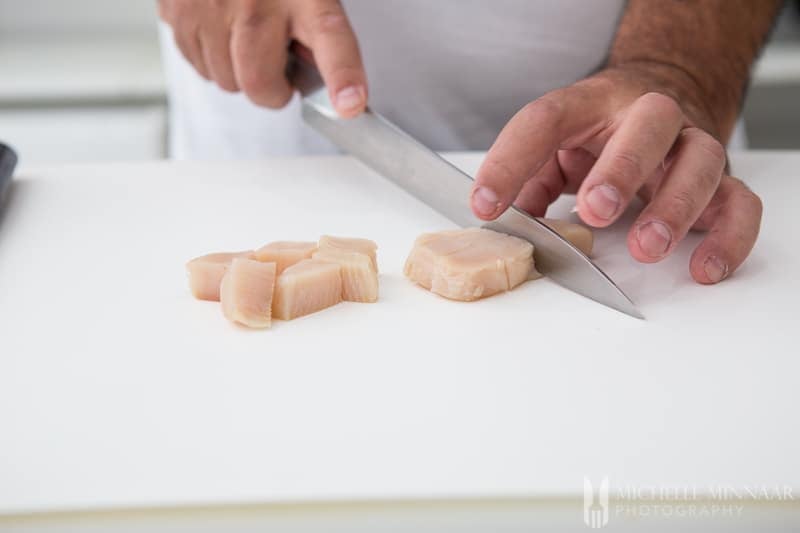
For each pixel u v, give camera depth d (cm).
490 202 54
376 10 76
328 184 66
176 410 47
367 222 62
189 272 54
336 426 46
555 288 55
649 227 52
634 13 70
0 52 139
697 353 50
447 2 75
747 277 55
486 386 48
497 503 42
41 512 42
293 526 42
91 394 48
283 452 44
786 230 60
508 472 43
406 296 54
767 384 48
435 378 48
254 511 42
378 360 50
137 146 125
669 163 56
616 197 51
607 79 60
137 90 125
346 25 64
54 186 67
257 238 60
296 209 63
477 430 45
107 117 125
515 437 45
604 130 58
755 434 45
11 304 54
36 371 49
